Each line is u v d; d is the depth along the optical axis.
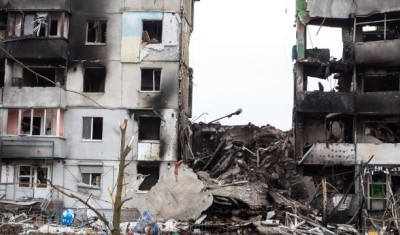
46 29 35.19
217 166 36.16
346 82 37.62
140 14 35.62
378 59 35.38
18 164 34.75
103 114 34.97
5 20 36.47
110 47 35.53
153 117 35.28
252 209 26.73
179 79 35.06
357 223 27.02
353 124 35.88
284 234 23.25
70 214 26.47
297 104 36.06
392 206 26.69
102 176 34.28
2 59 35.78
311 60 36.38
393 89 37.28
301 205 28.02
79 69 35.53
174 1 35.53
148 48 35.31
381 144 34.56
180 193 26.30
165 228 23.56
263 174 33.06
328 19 37.19
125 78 35.22
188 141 38.19
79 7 36.03
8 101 34.69
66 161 34.66
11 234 22.14
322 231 24.42
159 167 34.34
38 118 35.41
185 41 38.12
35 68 36.47
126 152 8.04
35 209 32.47
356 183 34.09
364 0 36.34
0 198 33.84
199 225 24.36
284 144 38.72
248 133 41.06
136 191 33.31
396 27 37.34
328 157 34.84
